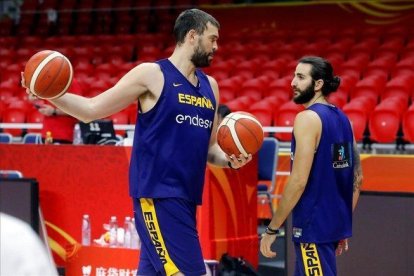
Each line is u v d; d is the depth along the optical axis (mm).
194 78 4977
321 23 18344
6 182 7777
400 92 13242
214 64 16281
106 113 4797
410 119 11477
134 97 4801
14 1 22344
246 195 8094
